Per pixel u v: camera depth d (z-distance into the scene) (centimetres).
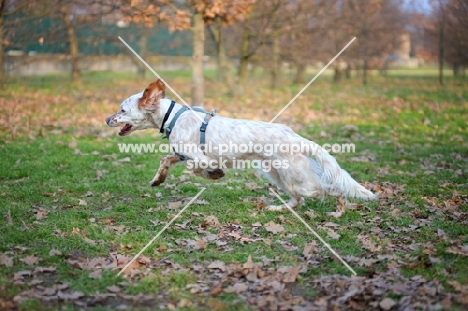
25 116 1309
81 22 1812
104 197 721
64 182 780
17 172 818
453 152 1020
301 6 1869
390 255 532
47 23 2184
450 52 2422
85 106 1516
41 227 597
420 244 562
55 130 1166
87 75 2592
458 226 612
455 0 1916
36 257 517
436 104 1677
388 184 800
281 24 1905
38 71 2828
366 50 2470
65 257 526
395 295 447
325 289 466
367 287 458
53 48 2212
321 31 2086
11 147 981
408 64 4494
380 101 1783
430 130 1263
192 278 486
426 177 834
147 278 481
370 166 913
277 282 471
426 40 2747
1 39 1506
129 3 1314
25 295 447
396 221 636
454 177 830
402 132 1241
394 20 2666
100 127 1221
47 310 426
